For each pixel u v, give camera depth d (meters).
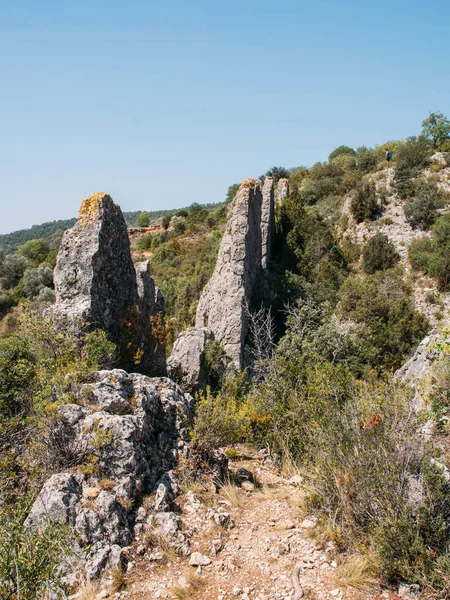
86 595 4.59
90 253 9.47
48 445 5.98
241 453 8.82
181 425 7.43
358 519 5.38
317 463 6.28
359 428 5.89
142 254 61.53
